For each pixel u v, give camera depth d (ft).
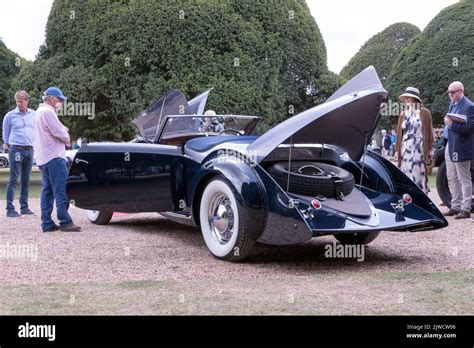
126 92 42.60
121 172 19.34
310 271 15.02
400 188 17.19
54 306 11.55
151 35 41.98
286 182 15.75
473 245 18.66
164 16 42.16
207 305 11.60
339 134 16.58
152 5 42.42
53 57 45.29
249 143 17.54
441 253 17.40
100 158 19.92
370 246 18.75
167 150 18.26
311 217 14.64
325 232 14.38
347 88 16.69
